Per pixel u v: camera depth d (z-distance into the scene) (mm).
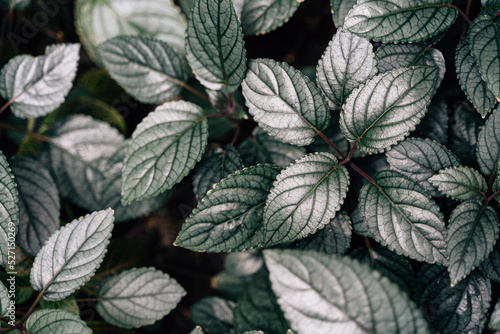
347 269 352
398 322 350
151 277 450
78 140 490
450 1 408
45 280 418
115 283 450
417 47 418
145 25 482
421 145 411
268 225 403
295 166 407
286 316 352
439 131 438
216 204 408
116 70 446
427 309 417
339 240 424
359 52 410
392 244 403
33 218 460
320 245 425
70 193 487
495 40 400
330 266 352
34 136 489
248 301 455
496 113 403
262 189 413
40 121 494
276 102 412
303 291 351
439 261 398
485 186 407
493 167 407
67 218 500
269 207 404
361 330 349
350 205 443
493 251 412
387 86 400
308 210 403
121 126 506
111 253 491
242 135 483
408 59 417
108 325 468
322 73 419
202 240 406
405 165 414
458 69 414
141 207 472
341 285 351
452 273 390
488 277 412
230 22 402
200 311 485
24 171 467
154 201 473
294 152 451
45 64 453
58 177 487
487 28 403
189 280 525
